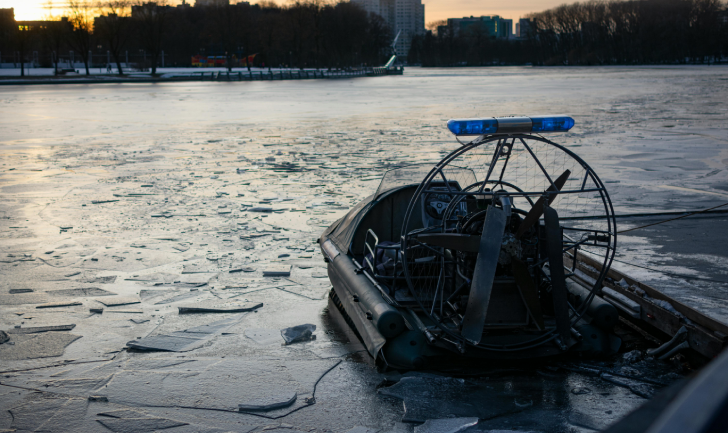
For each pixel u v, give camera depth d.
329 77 109.12
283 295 6.95
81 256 8.40
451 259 5.08
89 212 11.18
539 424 4.10
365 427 4.13
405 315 5.15
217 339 5.71
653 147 18.88
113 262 8.13
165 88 68.06
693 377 1.21
